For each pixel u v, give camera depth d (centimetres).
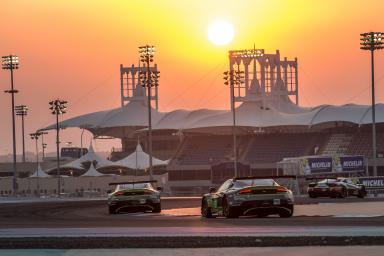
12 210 5669
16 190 13450
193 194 11519
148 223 3234
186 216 3969
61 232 2734
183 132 17850
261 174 15588
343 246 2100
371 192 8900
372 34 10881
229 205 3372
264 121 17125
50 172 18588
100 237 2403
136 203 4362
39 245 2231
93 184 15788
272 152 16162
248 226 2886
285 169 11700
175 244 2191
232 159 16050
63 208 5888
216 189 3753
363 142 15738
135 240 2294
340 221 3092
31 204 7169
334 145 15875
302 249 2052
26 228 3056
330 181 7038
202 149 16762
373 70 10919
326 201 5891
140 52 12144
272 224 2967
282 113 17962
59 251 2112
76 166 17975
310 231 2547
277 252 2005
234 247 2123
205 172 16038
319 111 16600
